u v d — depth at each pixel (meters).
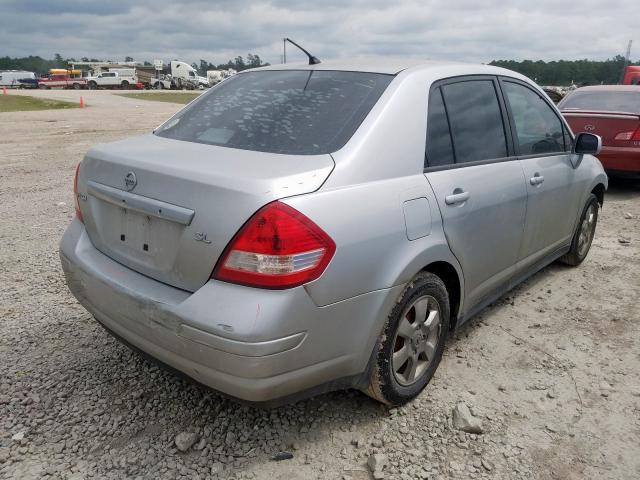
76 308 4.10
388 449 2.69
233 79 3.63
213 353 2.24
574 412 3.01
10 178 9.18
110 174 2.77
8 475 2.46
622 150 7.82
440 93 3.18
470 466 2.60
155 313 2.41
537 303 4.42
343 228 2.39
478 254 3.30
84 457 2.59
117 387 3.12
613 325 4.05
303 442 2.73
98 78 60.88
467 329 3.94
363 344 2.57
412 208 2.74
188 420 2.86
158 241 2.52
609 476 2.56
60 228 6.18
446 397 3.11
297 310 2.25
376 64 3.27
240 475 2.51
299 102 2.99
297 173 2.38
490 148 3.51
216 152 2.70
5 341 3.59
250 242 2.21
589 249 5.50
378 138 2.70
